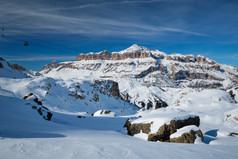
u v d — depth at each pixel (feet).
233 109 240.73
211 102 437.17
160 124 65.26
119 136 58.95
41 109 101.14
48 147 27.61
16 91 517.14
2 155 23.15
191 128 59.72
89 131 63.72
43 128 60.85
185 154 28.22
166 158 25.30
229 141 59.72
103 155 24.81
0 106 77.36
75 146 28.99
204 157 27.22
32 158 22.31
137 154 26.35
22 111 82.43
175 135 59.00
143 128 70.08
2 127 52.06
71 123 119.96
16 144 28.58
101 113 278.46
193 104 458.91
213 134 79.66
